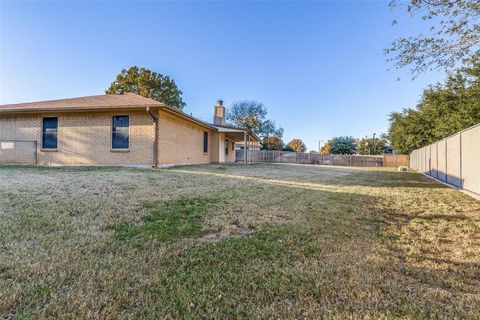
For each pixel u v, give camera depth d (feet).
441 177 37.93
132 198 16.26
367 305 6.00
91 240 9.39
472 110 41.16
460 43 14.85
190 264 7.89
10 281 6.41
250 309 5.76
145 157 38.11
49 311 5.36
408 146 78.02
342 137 149.18
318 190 23.54
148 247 9.01
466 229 12.55
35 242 9.02
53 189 18.13
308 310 5.77
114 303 5.75
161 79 108.88
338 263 8.25
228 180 27.43
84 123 39.42
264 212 14.43
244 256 8.59
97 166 37.58
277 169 49.98
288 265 8.02
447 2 13.93
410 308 5.90
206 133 60.54
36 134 40.45
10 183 20.02
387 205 18.19
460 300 6.31
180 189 20.24
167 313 5.51
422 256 9.05
